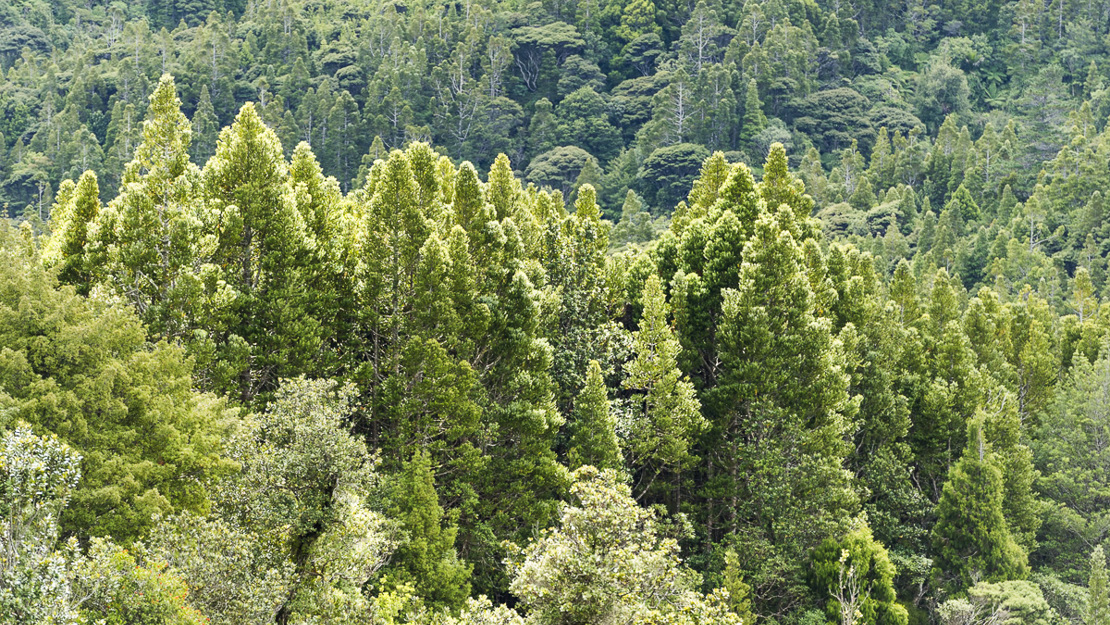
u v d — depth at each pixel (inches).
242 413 1674.5
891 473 2544.3
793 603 2174.0
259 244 1879.9
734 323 2317.9
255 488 1218.6
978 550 2496.3
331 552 1240.2
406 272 1975.9
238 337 1710.1
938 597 2439.7
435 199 2153.1
